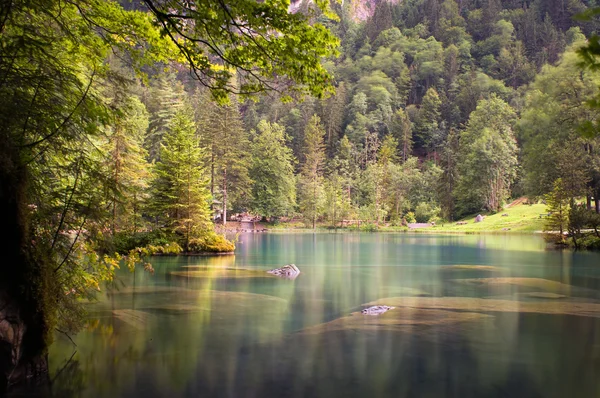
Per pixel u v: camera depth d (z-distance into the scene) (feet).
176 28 20.56
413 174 252.01
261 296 40.45
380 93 367.25
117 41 24.21
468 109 339.36
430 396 18.70
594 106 11.46
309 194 220.43
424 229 196.54
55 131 20.76
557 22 455.63
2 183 18.40
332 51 20.67
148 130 197.98
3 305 18.29
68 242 23.45
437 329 29.12
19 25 19.98
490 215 209.97
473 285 47.93
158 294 41.01
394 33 483.51
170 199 85.35
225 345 25.52
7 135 19.20
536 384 20.08
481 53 439.22
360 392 19.11
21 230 19.13
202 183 86.69
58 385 19.58
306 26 19.39
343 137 318.45
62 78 21.27
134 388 19.39
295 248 103.65
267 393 18.92
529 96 153.79
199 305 36.32
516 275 56.70
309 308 35.55
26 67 20.72
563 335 27.78
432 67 412.36
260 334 27.86
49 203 22.35
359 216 222.69
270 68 22.27
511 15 474.08
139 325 29.86
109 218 24.91
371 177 243.19
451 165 241.55
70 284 24.12
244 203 219.20
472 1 531.09
